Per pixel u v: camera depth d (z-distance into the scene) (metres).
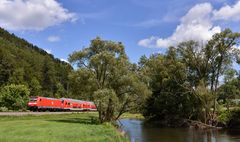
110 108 54.56
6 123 41.94
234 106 76.81
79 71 54.66
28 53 195.88
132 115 116.31
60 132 33.69
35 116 57.94
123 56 57.53
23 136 28.53
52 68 177.25
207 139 48.75
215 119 70.81
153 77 80.69
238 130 64.44
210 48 73.06
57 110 85.19
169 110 79.31
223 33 71.25
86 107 106.62
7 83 118.25
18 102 73.31
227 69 73.31
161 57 82.88
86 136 32.59
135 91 55.69
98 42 57.12
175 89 78.69
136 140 45.41
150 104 83.62
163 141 45.38
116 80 55.72
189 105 75.88
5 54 128.50
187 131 61.69
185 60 76.06
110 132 39.44
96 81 54.88
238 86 74.88
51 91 163.75
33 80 139.38
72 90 58.19
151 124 77.94
